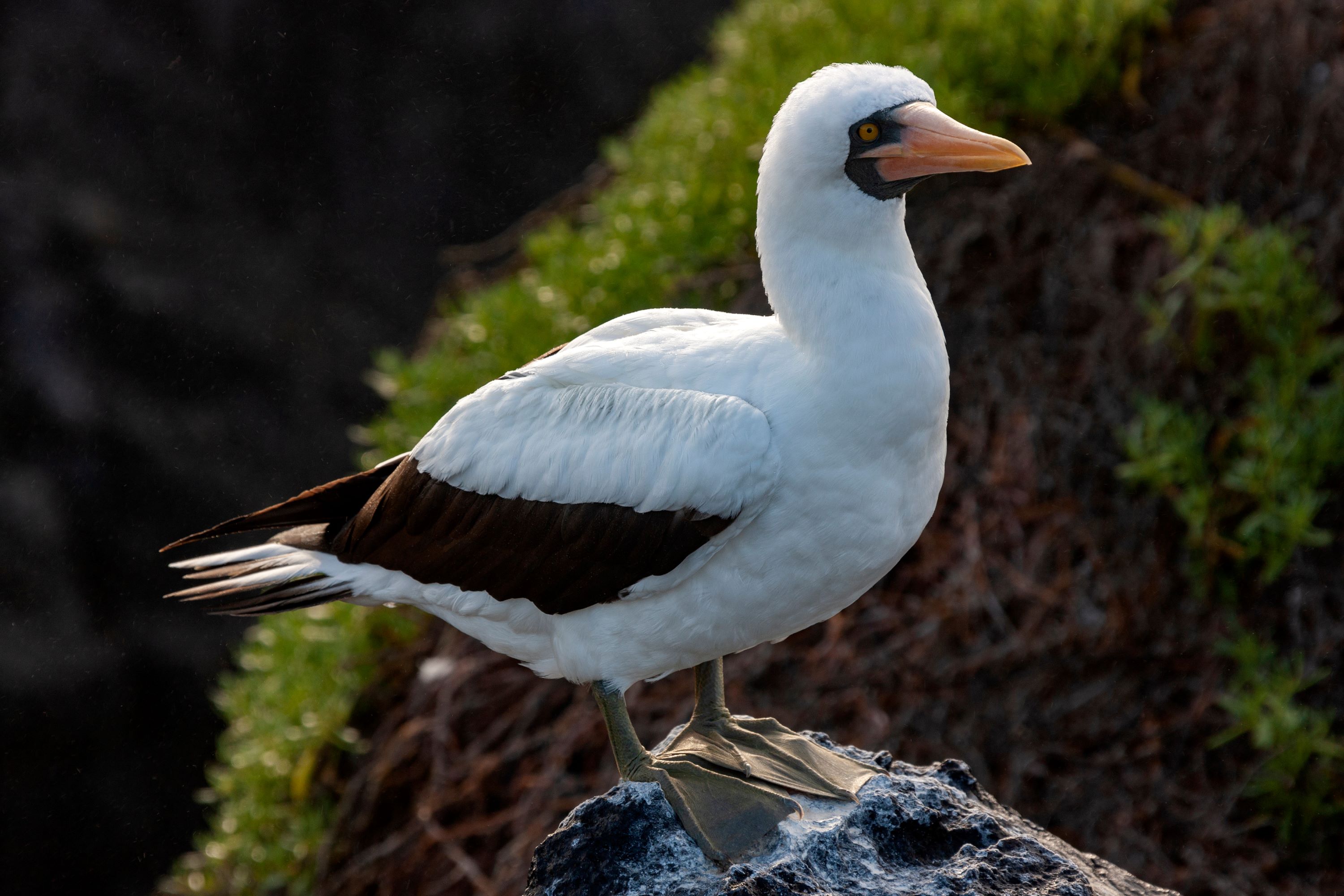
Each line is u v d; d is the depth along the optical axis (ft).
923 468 21.49
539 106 77.77
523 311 49.08
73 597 65.16
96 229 69.05
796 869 19.80
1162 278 38.65
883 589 36.83
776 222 21.71
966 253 41.81
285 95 74.54
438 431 23.43
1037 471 37.19
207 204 72.18
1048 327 39.60
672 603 21.77
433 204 76.33
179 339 69.62
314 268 73.82
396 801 39.70
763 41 54.08
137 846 63.05
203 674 65.21
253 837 41.96
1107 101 43.14
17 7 70.03
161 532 67.21
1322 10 40.96
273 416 70.85
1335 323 37.60
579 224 59.82
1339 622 34.17
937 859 20.93
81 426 66.59
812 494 20.65
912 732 34.71
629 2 78.74
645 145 57.21
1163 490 35.63
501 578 22.62
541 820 36.24
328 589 25.08
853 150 21.02
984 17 45.60
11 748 62.64
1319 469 34.65
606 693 23.08
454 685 39.42
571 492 21.61
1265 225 39.42
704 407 20.75
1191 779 33.55
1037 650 34.68
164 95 71.92
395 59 76.38
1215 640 34.53
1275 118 40.45
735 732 24.04
